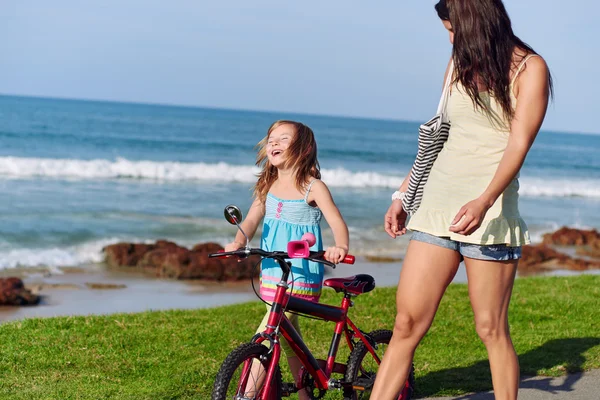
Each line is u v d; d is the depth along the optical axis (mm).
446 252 3268
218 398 3246
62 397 4672
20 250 16469
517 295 8523
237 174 30312
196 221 21266
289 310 3744
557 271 19531
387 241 19984
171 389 4898
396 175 37125
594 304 8055
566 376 5230
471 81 3164
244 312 7629
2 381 5043
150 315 7387
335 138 76312
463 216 3023
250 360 3479
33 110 80000
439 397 4785
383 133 94688
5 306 12117
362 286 4062
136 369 5430
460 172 3242
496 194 3043
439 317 7316
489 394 4844
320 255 3547
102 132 53031
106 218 20562
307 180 3975
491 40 3096
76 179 27016
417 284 3295
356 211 24844
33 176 26656
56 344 6055
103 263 16203
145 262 16141
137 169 28969
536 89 3072
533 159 64938
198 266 15625
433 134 3312
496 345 3312
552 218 28406
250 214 4238
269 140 4023
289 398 4723
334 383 3924
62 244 17328
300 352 3754
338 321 4070
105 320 7043
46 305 12359
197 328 6785
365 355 4238
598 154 81500
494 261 3211
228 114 133000
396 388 3408
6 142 40656
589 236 23703
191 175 29891
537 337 6457
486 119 3193
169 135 56406
